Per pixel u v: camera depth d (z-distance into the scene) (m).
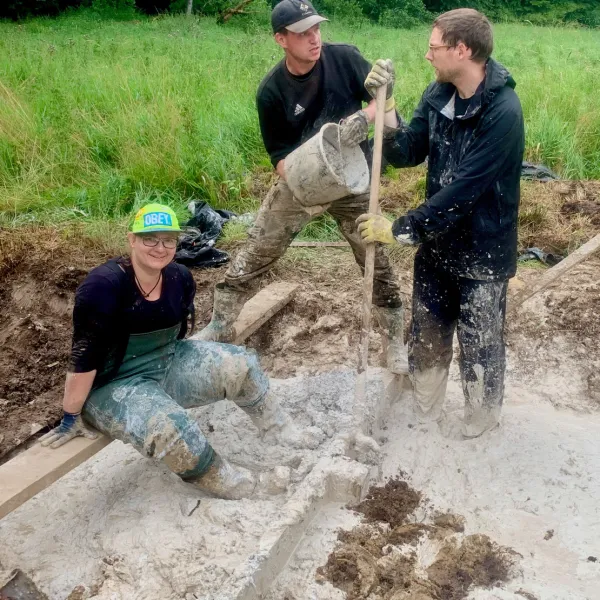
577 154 7.29
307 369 4.21
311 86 3.31
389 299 3.74
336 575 2.77
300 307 4.74
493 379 3.30
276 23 3.09
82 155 7.12
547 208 6.04
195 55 11.55
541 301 4.65
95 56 11.23
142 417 2.85
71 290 5.10
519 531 3.02
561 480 3.25
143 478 3.23
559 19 30.11
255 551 2.66
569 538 2.97
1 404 4.03
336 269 5.28
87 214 6.13
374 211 3.05
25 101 7.97
